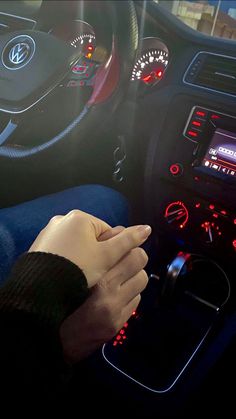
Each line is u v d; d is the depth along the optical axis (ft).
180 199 4.24
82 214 1.89
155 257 4.80
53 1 3.69
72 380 4.67
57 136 3.77
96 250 1.76
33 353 1.49
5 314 1.48
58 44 3.57
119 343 4.43
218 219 4.08
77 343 1.84
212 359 4.27
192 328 4.49
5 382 1.59
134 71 4.00
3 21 4.38
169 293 4.31
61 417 4.40
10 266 2.84
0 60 3.68
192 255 4.42
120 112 4.28
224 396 4.49
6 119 3.82
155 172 4.28
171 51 4.13
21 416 1.71
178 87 3.99
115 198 4.00
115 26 3.50
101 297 1.79
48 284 1.54
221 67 3.87
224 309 4.49
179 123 4.02
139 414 4.30
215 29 4.74
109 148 4.64
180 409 4.20
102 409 4.47
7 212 3.31
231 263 4.23
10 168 4.61
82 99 3.67
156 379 4.25
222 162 3.87
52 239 1.75
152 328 4.52
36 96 3.54
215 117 3.83
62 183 5.00
